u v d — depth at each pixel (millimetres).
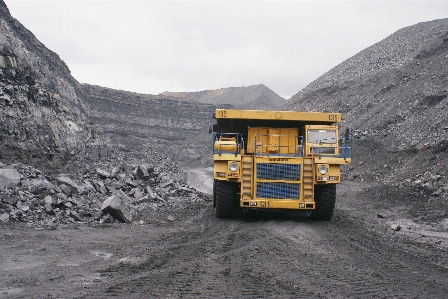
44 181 13547
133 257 7711
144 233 10680
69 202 12945
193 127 90688
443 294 5727
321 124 13773
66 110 32312
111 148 37781
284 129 13703
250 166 12609
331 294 5484
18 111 18797
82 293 5344
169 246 8859
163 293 5359
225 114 13328
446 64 36844
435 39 46250
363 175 28688
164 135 85875
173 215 14133
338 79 55281
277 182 12555
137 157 43250
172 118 88625
